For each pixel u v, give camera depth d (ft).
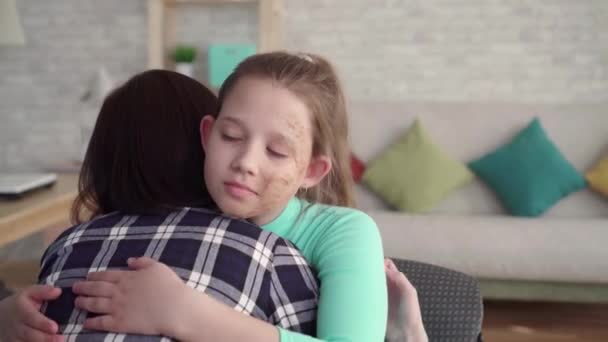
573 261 8.38
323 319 2.19
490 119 10.93
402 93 12.42
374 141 11.01
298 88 2.31
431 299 3.67
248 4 12.58
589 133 10.66
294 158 2.26
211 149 2.28
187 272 2.11
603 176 10.05
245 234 2.22
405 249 8.63
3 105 13.37
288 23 12.53
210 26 12.75
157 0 12.30
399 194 10.30
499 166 10.30
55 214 6.72
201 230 2.21
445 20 12.10
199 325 1.97
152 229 2.26
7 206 6.36
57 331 2.11
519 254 8.44
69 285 2.21
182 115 2.47
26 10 13.03
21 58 13.19
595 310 9.70
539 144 10.29
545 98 12.02
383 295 2.31
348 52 12.44
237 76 2.38
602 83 11.85
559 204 10.28
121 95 2.56
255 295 2.14
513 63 12.02
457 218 9.29
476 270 8.52
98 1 12.87
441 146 10.87
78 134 13.20
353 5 12.32
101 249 2.26
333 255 2.37
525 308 9.73
